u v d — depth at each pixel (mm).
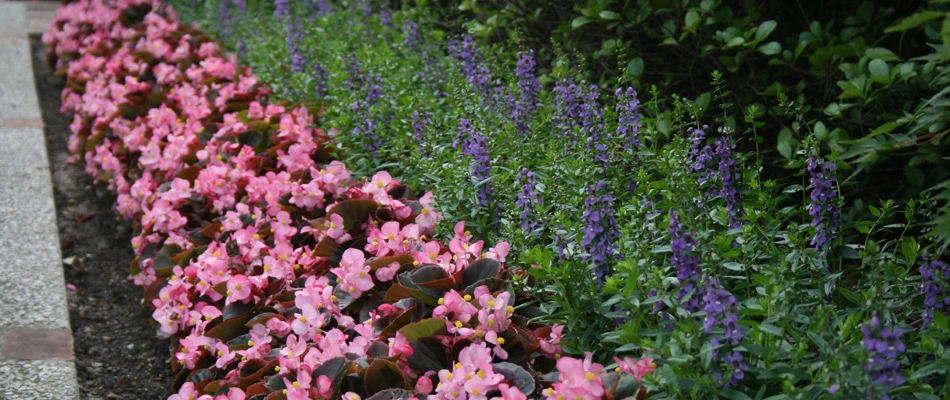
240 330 3088
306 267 3312
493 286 2738
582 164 3023
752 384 2273
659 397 2184
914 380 2164
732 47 4148
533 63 4016
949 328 2258
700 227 2541
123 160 5168
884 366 1923
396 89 4609
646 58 4473
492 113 4195
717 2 3949
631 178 3182
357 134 4094
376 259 2969
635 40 4496
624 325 2277
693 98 4441
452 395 2314
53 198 5137
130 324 4059
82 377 3566
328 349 2604
